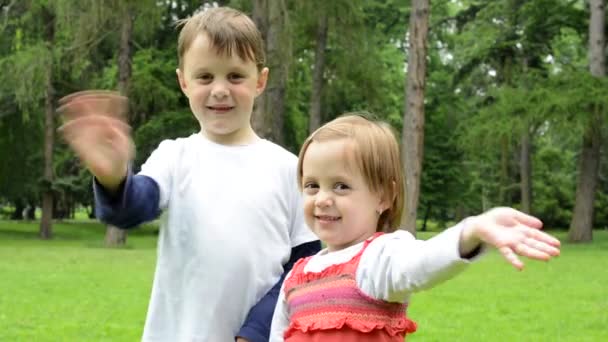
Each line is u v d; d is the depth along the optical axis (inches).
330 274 95.4
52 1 791.1
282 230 118.3
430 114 1455.5
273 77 729.6
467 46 1296.8
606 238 1050.1
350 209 96.5
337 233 97.5
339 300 93.4
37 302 405.4
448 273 77.0
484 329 335.6
